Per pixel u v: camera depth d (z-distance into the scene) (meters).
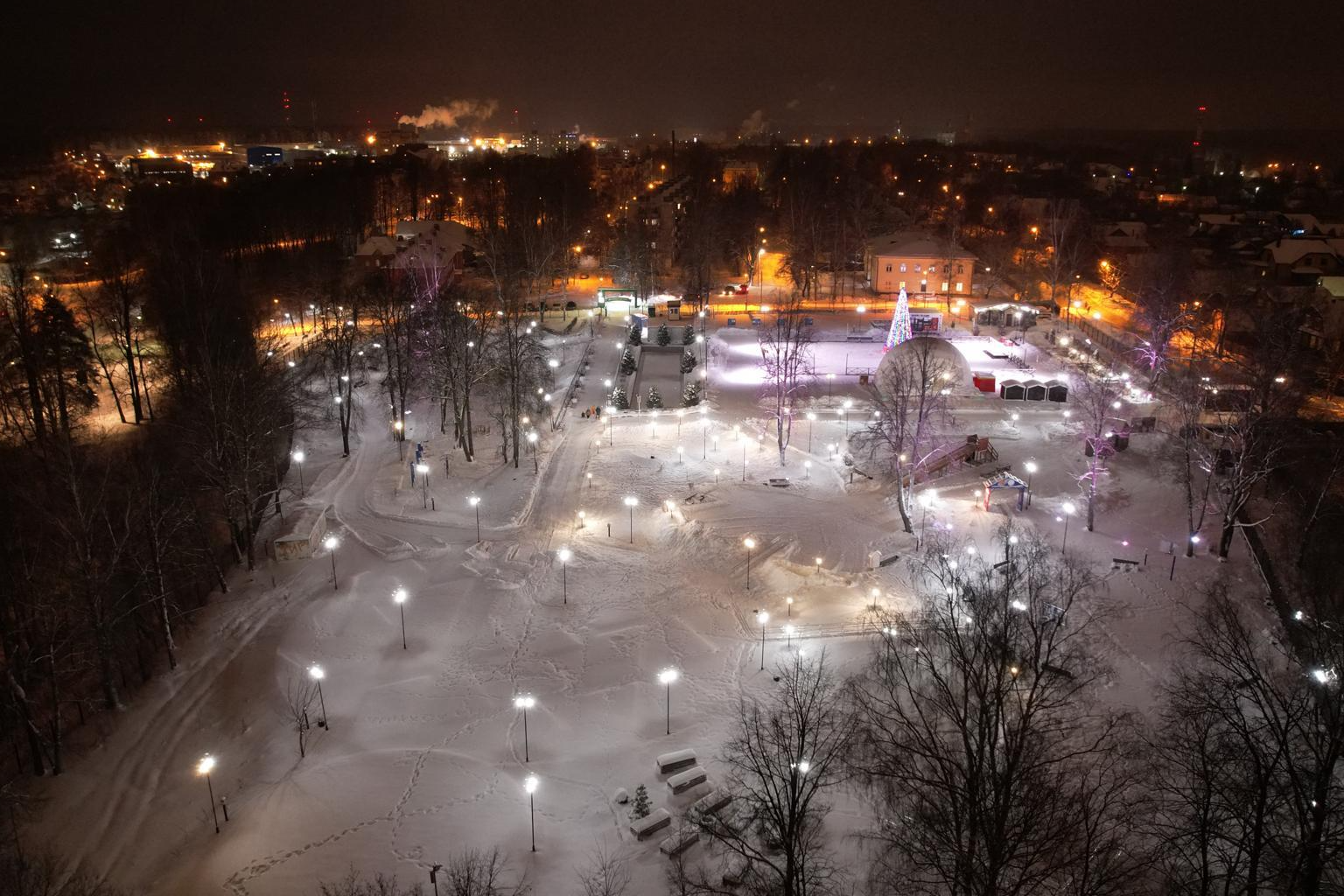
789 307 86.62
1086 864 22.58
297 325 96.19
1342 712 24.84
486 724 35.72
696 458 63.47
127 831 30.84
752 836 28.39
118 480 51.41
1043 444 63.94
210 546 46.94
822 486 58.50
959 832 22.28
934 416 67.12
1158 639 40.91
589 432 68.94
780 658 39.03
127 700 37.69
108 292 75.12
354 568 48.53
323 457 63.94
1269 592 45.28
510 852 28.56
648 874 27.31
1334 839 23.70
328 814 30.38
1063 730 29.03
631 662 39.34
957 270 115.75
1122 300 114.62
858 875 26.56
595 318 101.38
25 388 62.25
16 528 40.72
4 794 31.22
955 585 31.95
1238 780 28.17
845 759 27.81
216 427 47.66
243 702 37.56
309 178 148.50
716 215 128.62
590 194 152.38
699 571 47.78
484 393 71.50
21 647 34.84
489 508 56.44
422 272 95.69
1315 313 87.00
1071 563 38.22
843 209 146.75
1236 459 49.38
